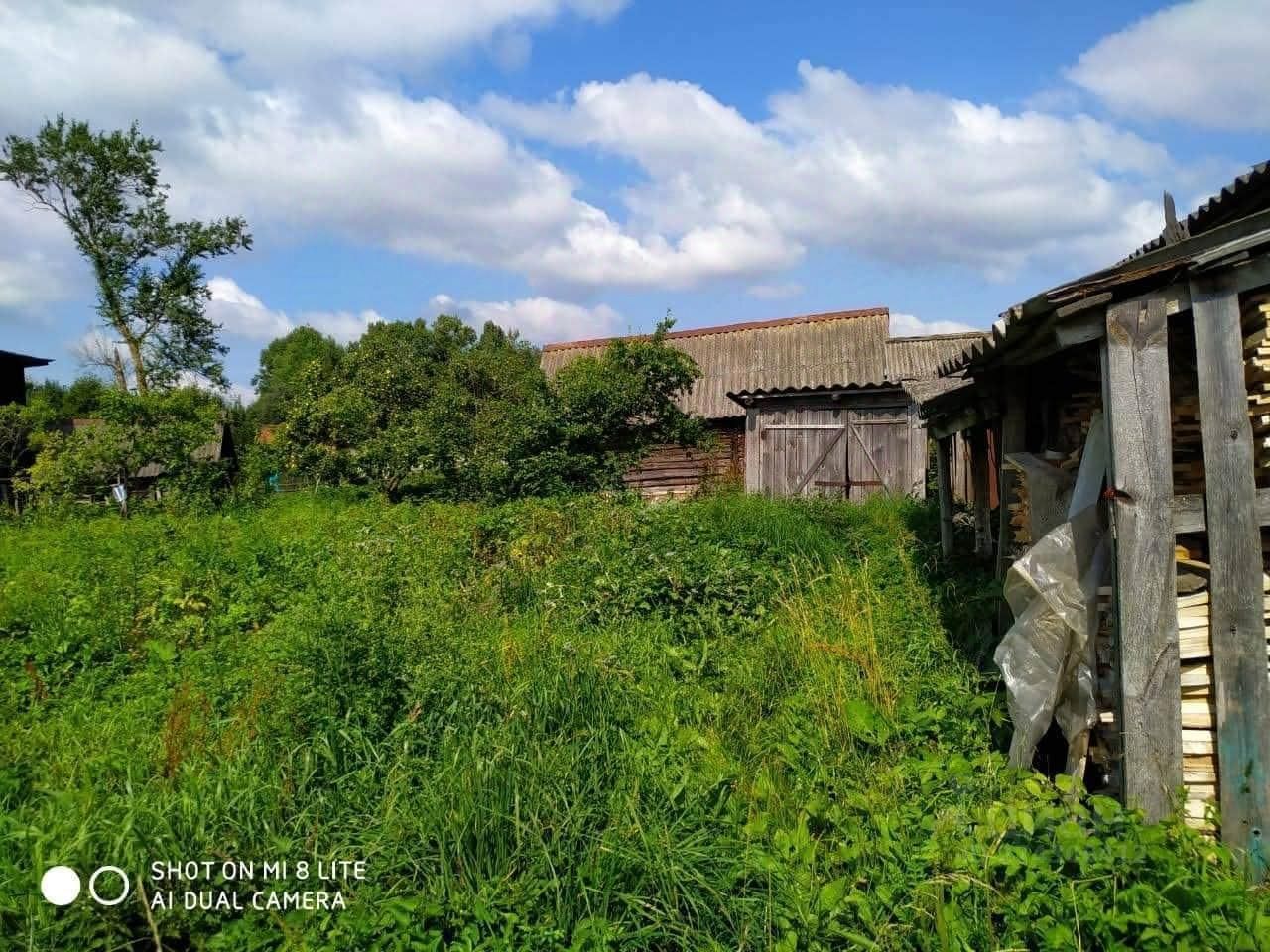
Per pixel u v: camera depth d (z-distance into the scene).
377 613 6.29
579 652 5.92
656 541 9.70
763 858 3.78
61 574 9.40
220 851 3.65
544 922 3.46
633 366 16.89
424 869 3.71
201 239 33.22
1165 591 4.14
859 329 22.03
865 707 5.20
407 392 26.25
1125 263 4.12
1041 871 3.54
